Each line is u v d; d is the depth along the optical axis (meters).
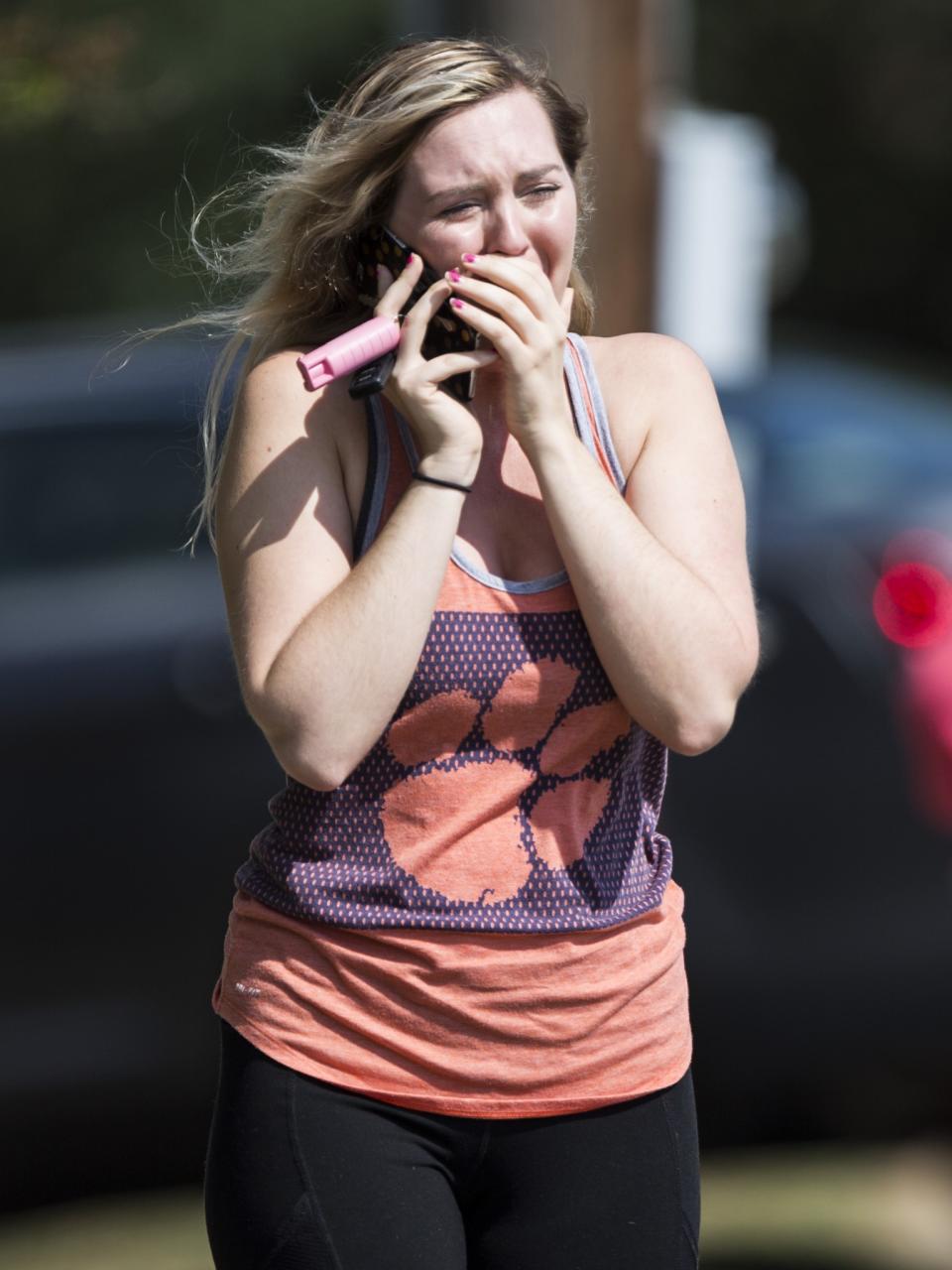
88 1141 17.20
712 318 20.38
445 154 9.10
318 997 9.07
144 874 16.98
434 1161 9.12
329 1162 8.93
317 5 45.06
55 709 17.00
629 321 19.97
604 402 9.58
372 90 9.29
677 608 8.84
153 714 17.08
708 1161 18.02
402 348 8.97
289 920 9.21
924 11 67.38
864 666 16.89
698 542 9.24
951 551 17.03
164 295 47.59
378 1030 9.00
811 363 20.61
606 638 8.86
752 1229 18.16
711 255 20.25
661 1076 9.27
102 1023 16.97
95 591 17.48
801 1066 17.20
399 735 8.98
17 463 18.06
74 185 47.22
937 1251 17.58
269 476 9.23
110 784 17.00
